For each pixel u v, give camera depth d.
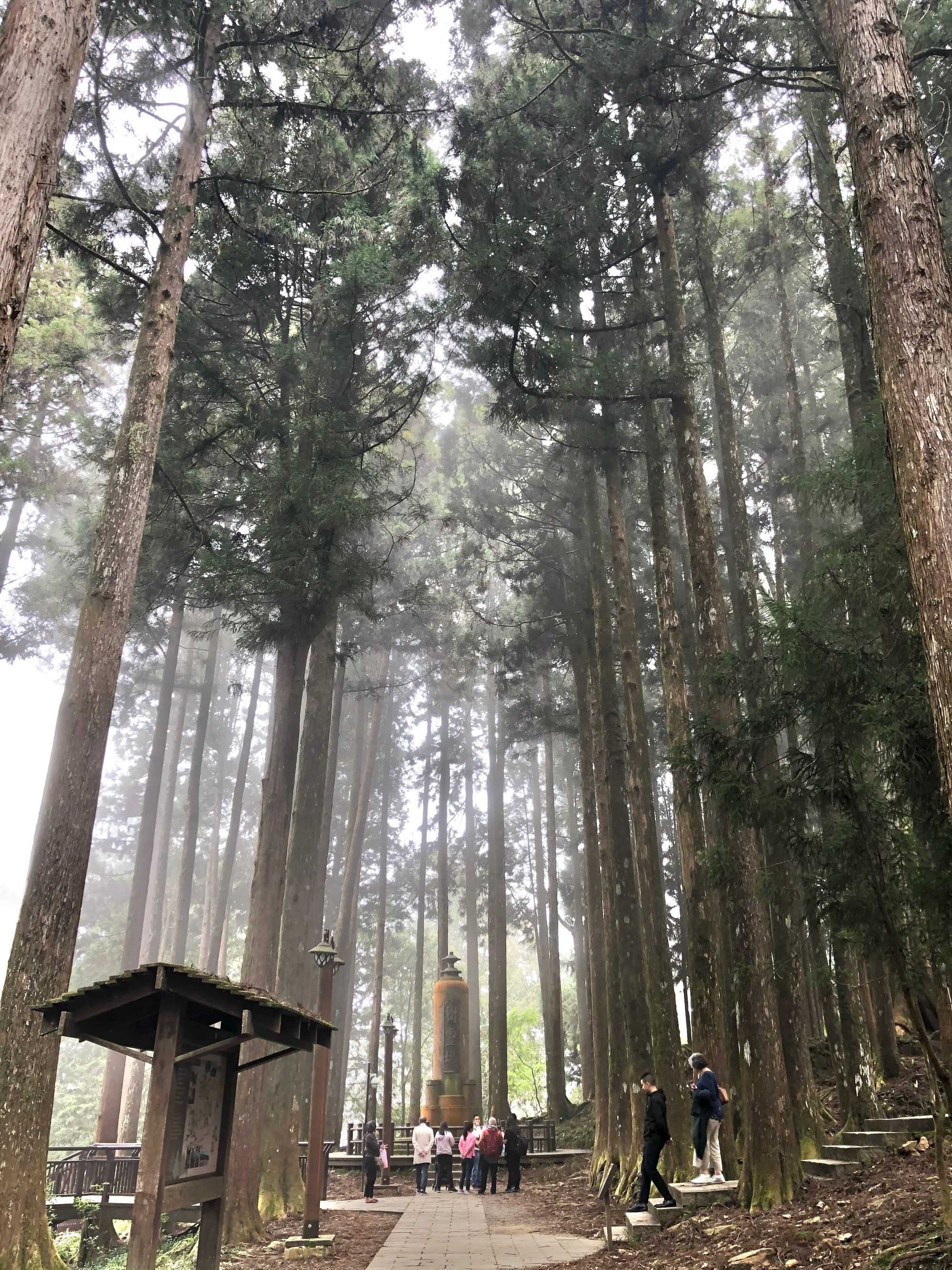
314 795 16.64
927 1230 6.15
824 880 6.92
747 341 25.70
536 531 23.98
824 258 18.69
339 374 16.50
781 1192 9.30
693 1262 7.84
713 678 8.09
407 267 14.20
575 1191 16.67
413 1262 10.14
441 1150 19.69
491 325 13.24
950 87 12.07
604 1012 21.58
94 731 9.02
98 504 23.94
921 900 6.17
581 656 23.25
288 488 13.99
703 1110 11.09
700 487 13.03
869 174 5.80
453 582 30.14
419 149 13.27
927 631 4.69
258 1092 12.84
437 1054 29.70
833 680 6.61
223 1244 11.63
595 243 15.27
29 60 5.37
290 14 13.16
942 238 5.52
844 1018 12.00
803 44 13.66
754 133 18.97
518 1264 9.77
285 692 15.27
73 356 20.02
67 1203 12.90
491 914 30.17
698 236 16.59
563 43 13.56
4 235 4.87
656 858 15.59
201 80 12.46
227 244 15.57
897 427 5.14
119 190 12.52
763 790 7.30
